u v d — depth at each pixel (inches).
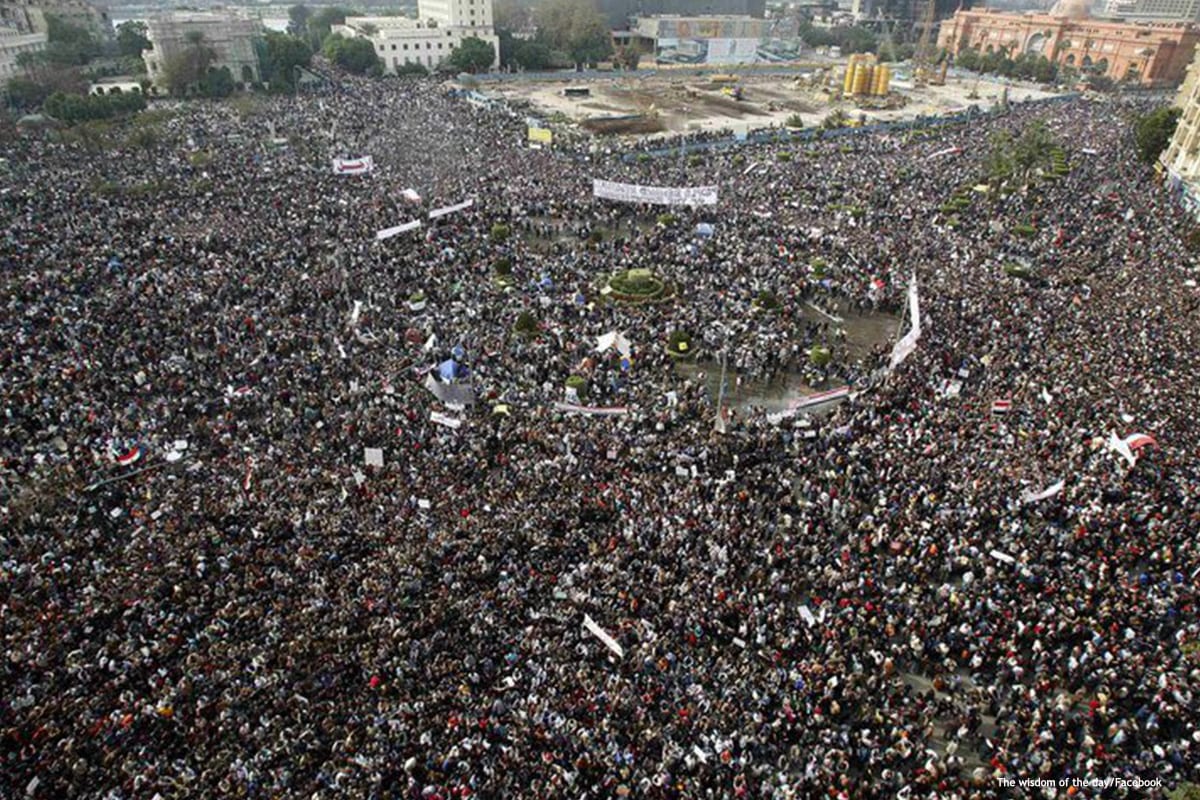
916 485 1389.0
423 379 1728.6
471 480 1393.9
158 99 5064.0
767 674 1031.0
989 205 3024.1
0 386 1609.3
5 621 1055.6
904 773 934.4
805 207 3011.8
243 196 2903.5
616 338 1849.2
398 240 2519.7
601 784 860.6
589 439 1517.0
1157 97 6092.5
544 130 3772.1
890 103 5782.5
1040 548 1239.5
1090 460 1444.4
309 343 1865.2
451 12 6825.8
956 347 1895.9
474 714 948.6
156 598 1100.5
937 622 1107.9
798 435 1574.8
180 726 921.5
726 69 7357.3
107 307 1963.6
